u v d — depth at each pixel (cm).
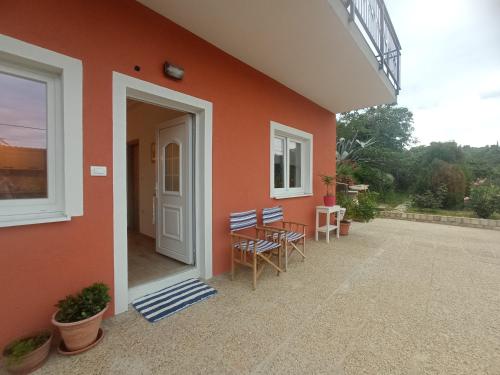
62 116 175
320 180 518
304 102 455
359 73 358
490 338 176
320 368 145
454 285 271
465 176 807
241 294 246
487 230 594
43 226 167
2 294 151
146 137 443
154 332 181
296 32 260
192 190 293
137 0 213
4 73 159
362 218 560
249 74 334
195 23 245
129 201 520
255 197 349
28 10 157
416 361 152
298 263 344
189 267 291
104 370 143
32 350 142
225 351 161
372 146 1131
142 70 218
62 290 176
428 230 591
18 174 165
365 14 307
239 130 321
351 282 278
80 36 181
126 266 211
